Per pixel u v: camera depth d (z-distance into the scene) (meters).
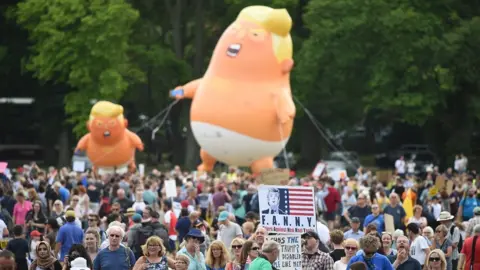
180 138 177.62
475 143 180.00
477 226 61.22
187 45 183.12
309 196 51.28
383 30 161.62
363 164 179.50
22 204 79.56
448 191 96.44
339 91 166.50
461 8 171.25
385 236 57.88
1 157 179.50
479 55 165.25
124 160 129.12
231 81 113.56
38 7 165.75
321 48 162.75
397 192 95.44
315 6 162.25
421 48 162.38
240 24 114.19
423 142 186.75
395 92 163.88
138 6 175.75
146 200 86.75
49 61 165.12
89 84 164.88
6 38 175.62
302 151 175.38
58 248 63.84
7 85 177.12
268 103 112.94
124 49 164.25
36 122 182.75
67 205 87.69
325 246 57.91
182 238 71.25
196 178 114.44
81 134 164.50
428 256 53.25
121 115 128.00
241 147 113.81
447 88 161.88
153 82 175.12
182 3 175.75
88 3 164.25
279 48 113.31
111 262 51.56
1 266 51.59
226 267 52.62
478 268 61.09
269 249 46.69
